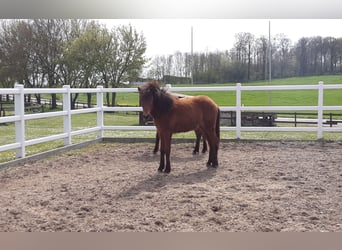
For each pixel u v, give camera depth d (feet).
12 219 11.62
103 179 16.69
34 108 61.05
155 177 16.99
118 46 74.95
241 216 11.55
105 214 11.94
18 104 20.40
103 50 73.56
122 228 10.81
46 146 25.79
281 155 21.88
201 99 19.10
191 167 19.12
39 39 72.59
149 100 16.67
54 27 73.87
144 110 16.62
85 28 75.46
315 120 50.21
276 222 11.09
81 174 17.80
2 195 14.26
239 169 18.42
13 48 71.05
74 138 30.96
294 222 11.07
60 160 21.26
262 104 70.64
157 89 17.15
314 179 16.17
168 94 17.67
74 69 73.51
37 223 11.28
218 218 11.39
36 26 72.43
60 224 11.19
